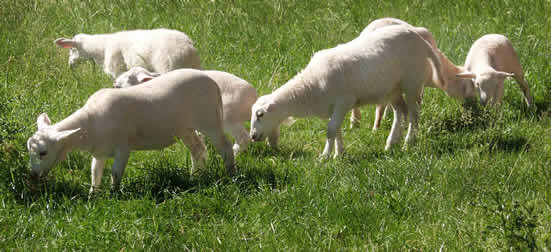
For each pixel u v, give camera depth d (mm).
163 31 7707
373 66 6312
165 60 7422
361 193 5055
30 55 8797
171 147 6531
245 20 10359
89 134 5262
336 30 10070
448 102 7906
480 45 7812
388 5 11195
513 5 11148
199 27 10109
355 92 6355
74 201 5270
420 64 6641
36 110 6691
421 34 7613
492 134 6340
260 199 5172
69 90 7652
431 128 6539
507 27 10070
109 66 8180
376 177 5297
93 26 10195
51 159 5172
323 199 4961
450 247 4180
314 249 4293
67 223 4797
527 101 7719
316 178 5477
